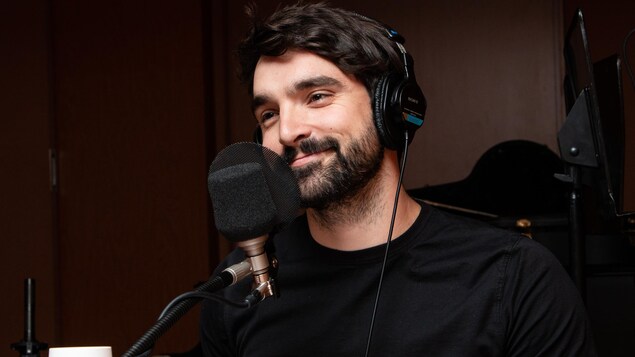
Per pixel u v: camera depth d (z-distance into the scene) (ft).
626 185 15.08
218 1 16.08
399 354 4.22
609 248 8.71
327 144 4.12
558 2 15.60
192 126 15.58
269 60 4.19
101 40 15.74
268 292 3.66
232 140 16.14
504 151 12.05
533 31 15.66
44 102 15.65
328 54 4.10
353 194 4.24
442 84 15.84
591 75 6.09
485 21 15.78
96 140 15.71
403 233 4.39
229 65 16.15
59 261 15.72
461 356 4.16
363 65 4.14
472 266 4.29
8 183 15.65
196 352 9.33
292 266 4.51
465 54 15.80
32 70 15.64
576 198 6.36
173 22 15.62
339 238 4.42
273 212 3.64
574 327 4.24
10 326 15.52
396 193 4.22
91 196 15.71
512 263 4.28
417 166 15.81
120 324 15.64
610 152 6.98
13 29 15.67
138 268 15.64
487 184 12.07
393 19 15.96
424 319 4.24
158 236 15.61
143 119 15.67
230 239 3.67
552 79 15.61
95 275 15.70
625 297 8.25
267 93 4.18
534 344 4.20
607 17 15.47
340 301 4.38
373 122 4.22
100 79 15.72
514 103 15.67
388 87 4.21
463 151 15.72
